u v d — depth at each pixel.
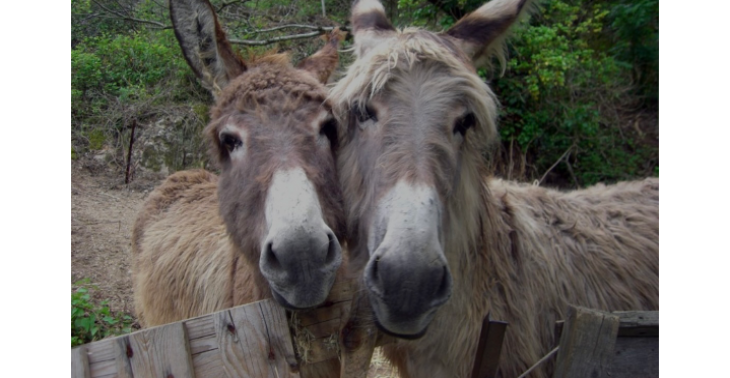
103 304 1.96
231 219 1.14
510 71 3.58
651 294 1.29
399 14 3.49
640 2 4.20
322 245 0.96
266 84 1.11
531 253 1.20
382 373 1.81
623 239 1.33
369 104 0.97
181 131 3.10
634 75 4.65
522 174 3.54
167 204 1.85
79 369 0.92
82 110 3.07
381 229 0.91
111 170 3.06
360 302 1.07
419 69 0.97
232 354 0.98
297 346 1.09
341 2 3.58
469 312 1.10
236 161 1.10
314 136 1.08
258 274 1.12
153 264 1.66
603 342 0.97
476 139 1.06
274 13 3.58
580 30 3.89
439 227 0.92
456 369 1.12
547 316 1.19
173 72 3.17
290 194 0.99
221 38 1.20
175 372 0.95
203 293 1.40
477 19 1.14
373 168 0.96
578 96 3.92
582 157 3.85
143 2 3.32
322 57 1.37
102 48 3.10
